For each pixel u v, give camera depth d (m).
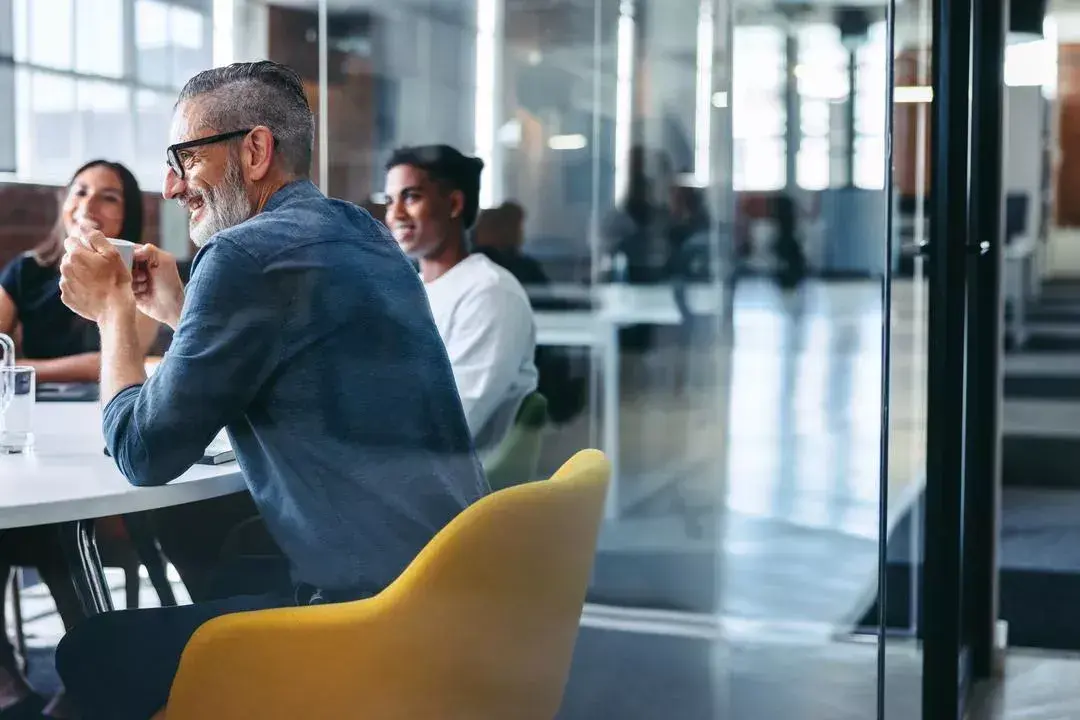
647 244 3.92
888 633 1.80
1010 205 6.38
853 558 2.84
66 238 1.07
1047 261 7.43
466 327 1.55
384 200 1.67
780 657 2.07
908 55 1.73
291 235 1.02
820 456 3.52
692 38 4.34
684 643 2.10
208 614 1.04
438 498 1.05
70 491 0.96
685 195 4.29
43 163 1.07
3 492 0.95
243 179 1.07
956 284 1.76
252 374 0.99
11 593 1.11
